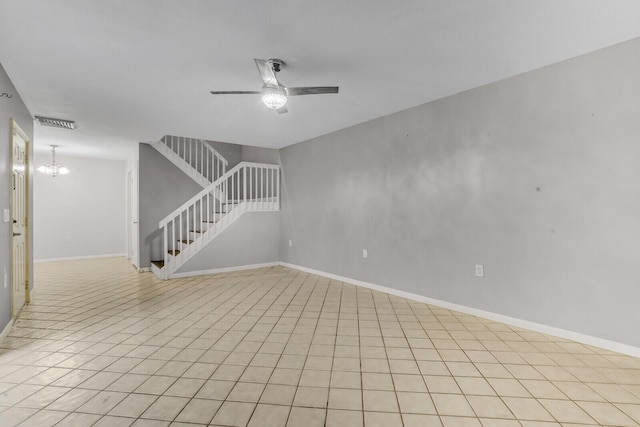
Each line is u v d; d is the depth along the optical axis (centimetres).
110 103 389
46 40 249
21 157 373
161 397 203
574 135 285
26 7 207
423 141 404
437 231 391
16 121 345
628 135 258
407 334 304
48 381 221
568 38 253
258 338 295
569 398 203
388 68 303
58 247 743
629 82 257
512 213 325
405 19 227
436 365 245
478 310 353
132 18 222
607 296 269
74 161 759
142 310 376
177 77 317
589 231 278
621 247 262
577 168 283
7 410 189
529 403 198
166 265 548
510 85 324
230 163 790
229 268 614
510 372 235
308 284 508
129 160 743
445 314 361
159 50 266
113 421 180
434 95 374
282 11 216
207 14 219
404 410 191
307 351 268
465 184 363
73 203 758
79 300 417
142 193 625
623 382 221
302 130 527
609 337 269
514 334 304
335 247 541
